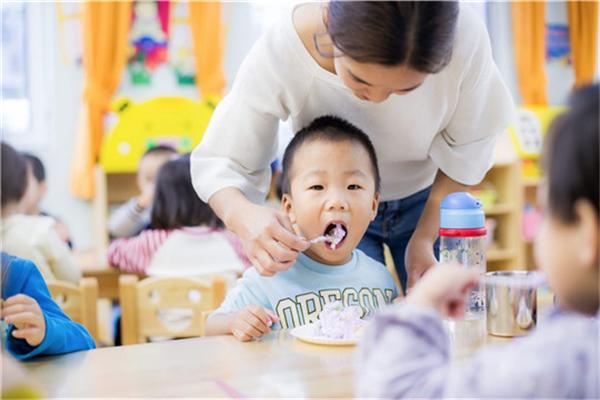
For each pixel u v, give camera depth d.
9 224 2.16
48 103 3.68
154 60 3.76
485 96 1.30
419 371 0.63
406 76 0.92
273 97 1.25
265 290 1.24
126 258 2.42
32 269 1.13
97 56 3.58
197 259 2.37
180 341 1.05
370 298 1.28
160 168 2.46
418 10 0.88
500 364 0.60
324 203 1.24
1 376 0.71
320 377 0.85
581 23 4.37
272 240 1.14
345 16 0.91
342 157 1.24
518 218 3.69
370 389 0.65
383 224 1.52
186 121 3.40
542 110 3.98
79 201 3.67
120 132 3.33
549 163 0.61
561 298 0.63
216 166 1.29
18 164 1.62
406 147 1.35
